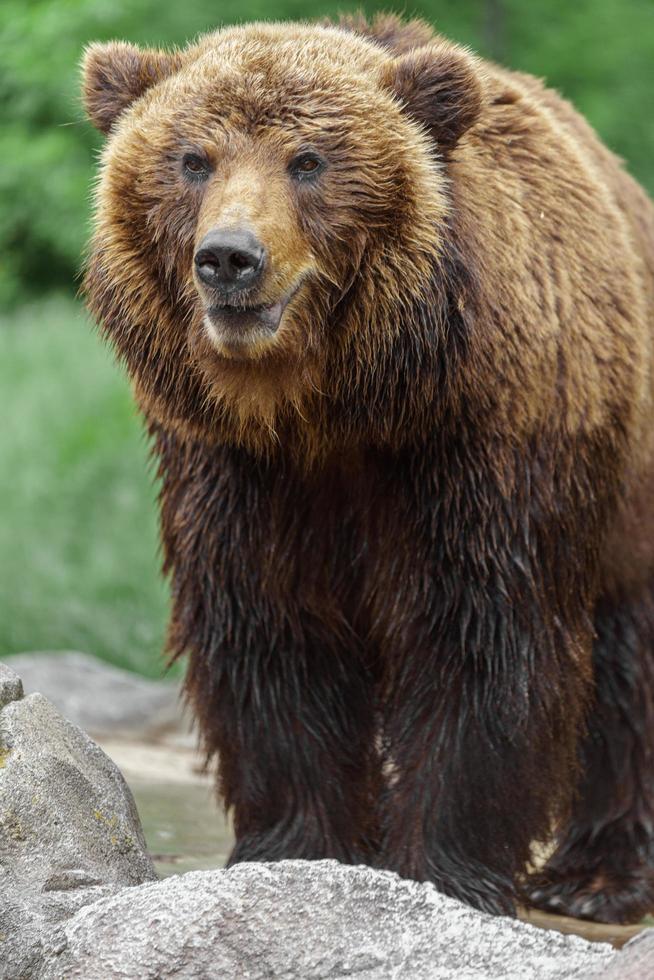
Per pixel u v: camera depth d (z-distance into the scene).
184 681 11.07
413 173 9.63
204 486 10.41
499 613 10.11
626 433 11.10
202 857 12.48
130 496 26.30
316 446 9.97
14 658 20.89
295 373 9.59
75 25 37.19
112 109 10.44
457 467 9.96
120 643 24.31
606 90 39.16
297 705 10.55
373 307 9.59
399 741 10.41
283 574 10.38
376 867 10.61
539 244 10.38
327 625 10.59
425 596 10.20
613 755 12.34
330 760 10.64
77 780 9.02
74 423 28.23
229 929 7.85
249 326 9.23
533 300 10.11
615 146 38.09
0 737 8.92
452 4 39.00
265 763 10.58
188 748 18.56
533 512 10.18
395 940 7.85
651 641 12.21
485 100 10.27
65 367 30.98
